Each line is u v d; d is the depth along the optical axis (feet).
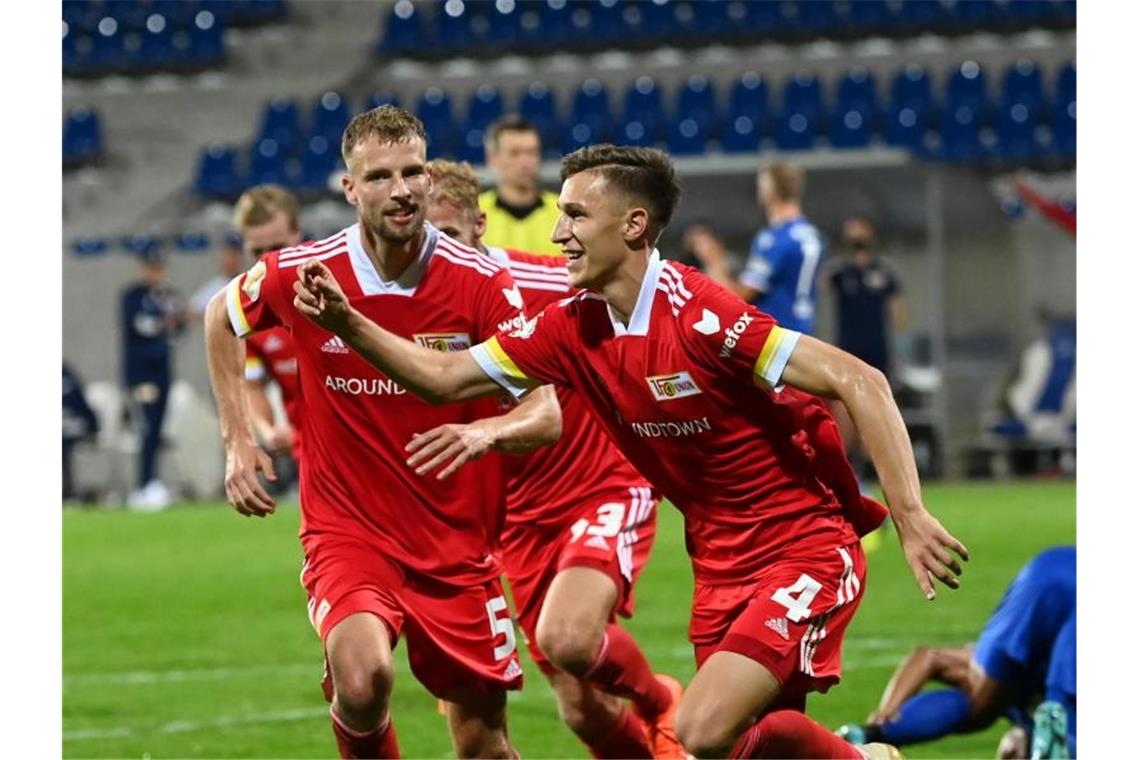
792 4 150.71
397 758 29.99
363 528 30.53
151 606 64.85
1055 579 33.94
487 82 152.97
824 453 28.22
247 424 31.58
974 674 34.60
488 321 30.40
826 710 43.06
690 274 27.89
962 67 143.84
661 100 148.25
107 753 40.11
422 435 28.19
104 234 147.95
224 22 161.27
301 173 145.38
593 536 34.94
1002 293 114.11
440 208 35.47
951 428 111.34
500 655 31.17
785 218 70.79
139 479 110.01
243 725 43.39
